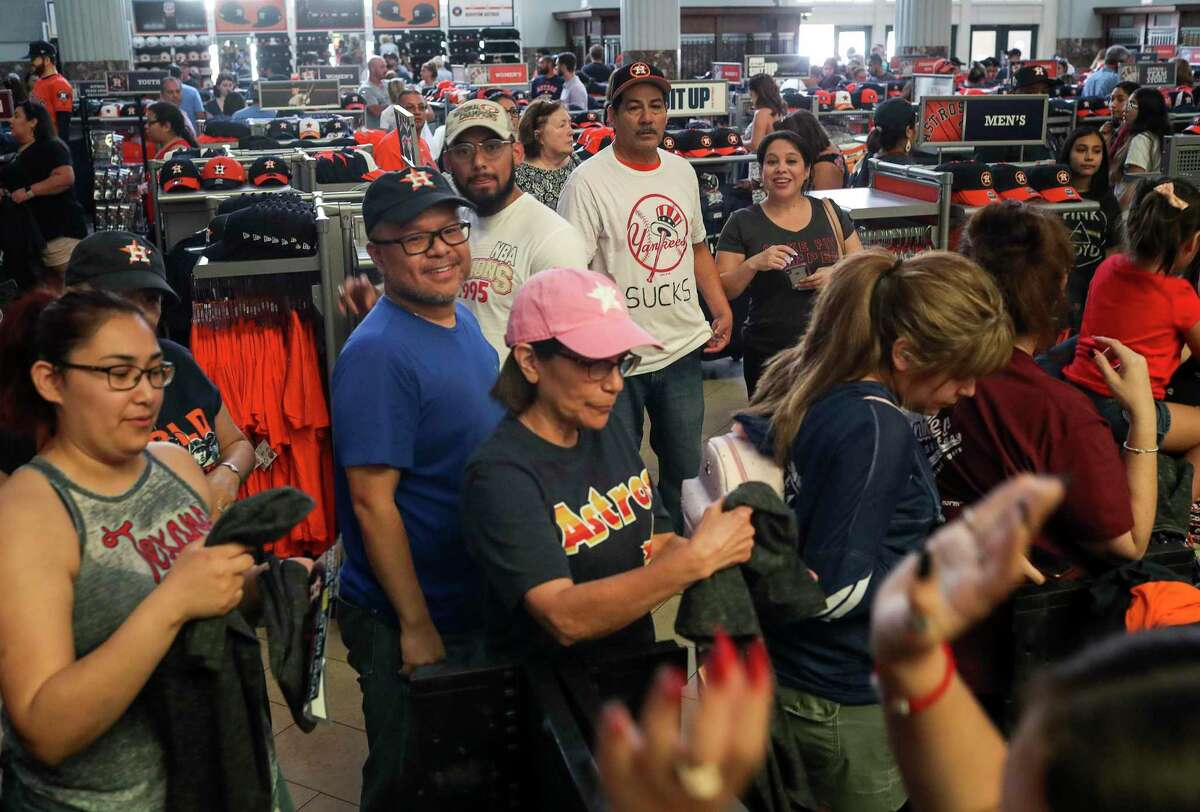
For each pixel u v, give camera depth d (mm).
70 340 1625
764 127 8883
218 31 25438
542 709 1683
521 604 1822
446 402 2312
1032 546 2363
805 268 4203
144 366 1669
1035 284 2355
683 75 26875
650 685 1853
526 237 3250
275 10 25531
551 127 5348
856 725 2008
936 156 7148
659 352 3912
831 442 1937
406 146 6516
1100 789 573
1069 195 4953
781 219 4312
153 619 1531
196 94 14477
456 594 2383
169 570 1721
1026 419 2258
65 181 7973
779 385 2158
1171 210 3021
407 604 2258
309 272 3859
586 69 18984
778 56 19797
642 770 577
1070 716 601
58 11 19359
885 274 2012
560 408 1840
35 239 7848
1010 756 646
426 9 26250
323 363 3930
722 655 593
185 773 1628
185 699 1610
